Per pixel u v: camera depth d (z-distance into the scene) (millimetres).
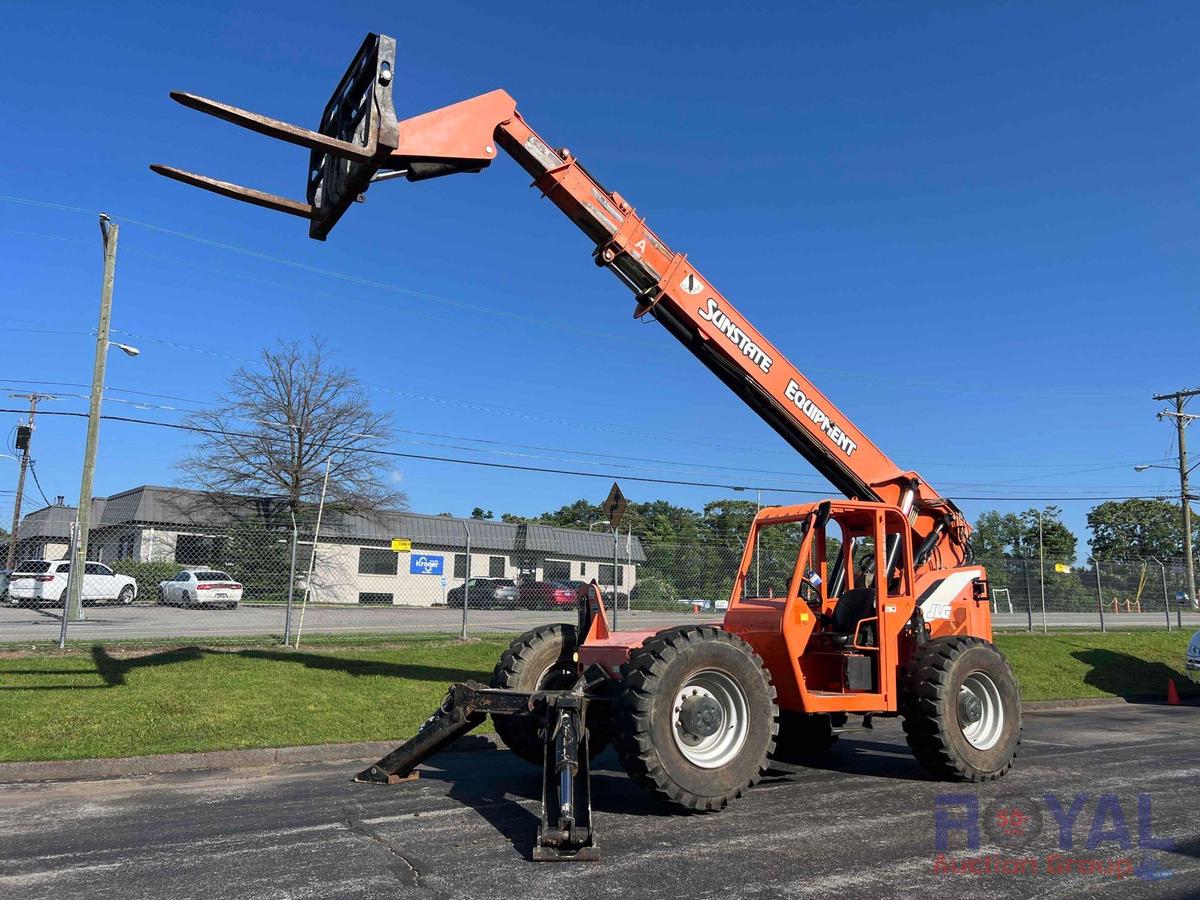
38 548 33844
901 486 8797
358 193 4988
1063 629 21688
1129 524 73125
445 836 5422
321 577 38719
